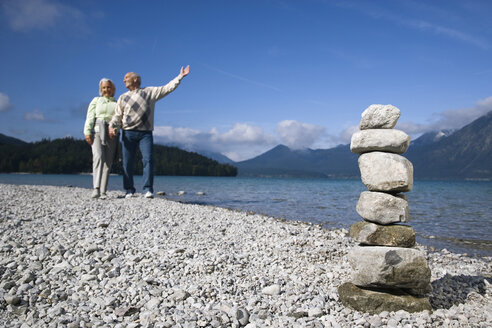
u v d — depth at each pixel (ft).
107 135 35.19
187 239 20.65
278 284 14.42
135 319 11.17
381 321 11.09
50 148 450.71
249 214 32.45
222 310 11.70
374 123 12.76
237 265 16.31
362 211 12.84
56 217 24.17
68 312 11.49
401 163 12.17
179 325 10.57
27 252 16.61
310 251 19.01
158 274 14.98
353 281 12.64
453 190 130.31
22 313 11.28
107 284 13.67
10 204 28.60
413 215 43.98
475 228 33.68
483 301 12.94
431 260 19.93
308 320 11.24
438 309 11.81
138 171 330.54
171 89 35.47
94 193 34.96
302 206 49.24
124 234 20.99
